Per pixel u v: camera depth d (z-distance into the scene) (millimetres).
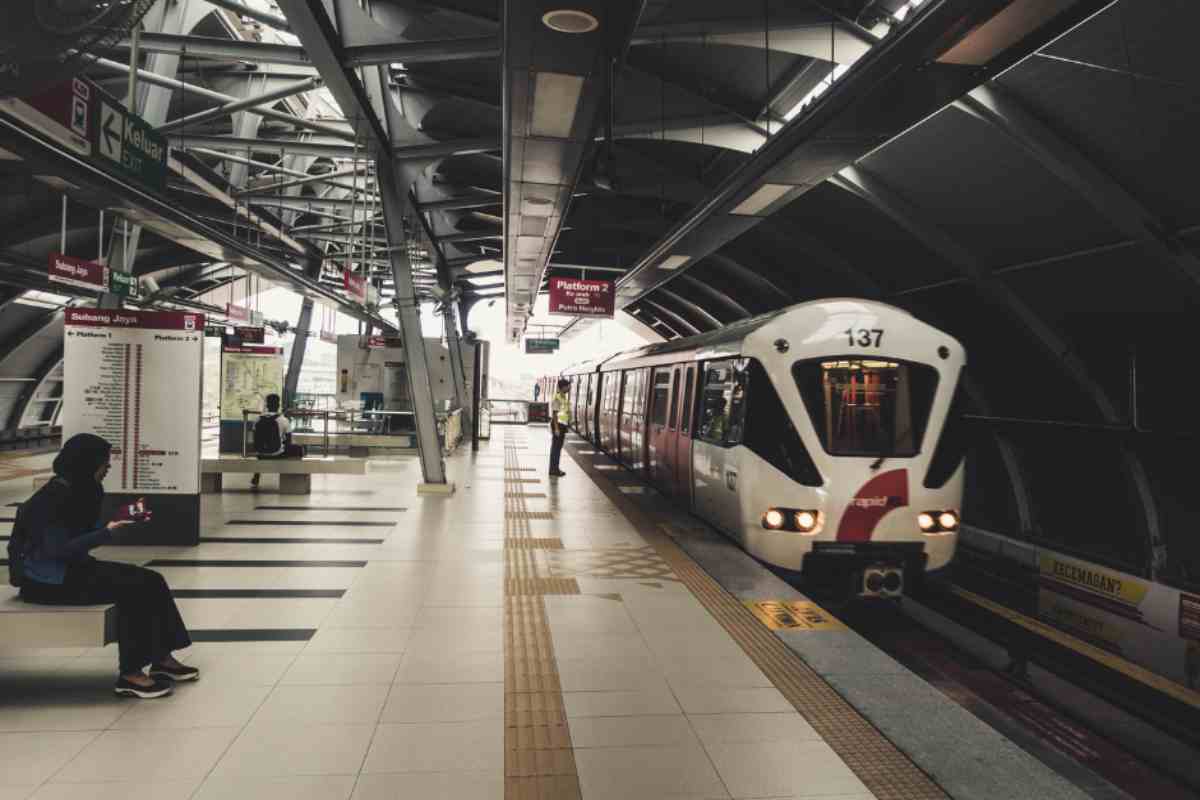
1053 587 10289
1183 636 8242
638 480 15305
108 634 4445
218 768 3674
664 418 13102
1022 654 8680
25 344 22344
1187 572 13672
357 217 22266
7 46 3170
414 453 19703
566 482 14781
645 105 13219
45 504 4523
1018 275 14258
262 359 15812
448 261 25625
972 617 10391
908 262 16906
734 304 29016
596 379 22797
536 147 8898
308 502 11688
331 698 4539
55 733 4023
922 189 13734
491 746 3973
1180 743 6734
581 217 21484
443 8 10234
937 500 8062
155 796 3408
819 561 7949
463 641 5590
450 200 16578
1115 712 7309
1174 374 13344
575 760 3838
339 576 7359
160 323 8188
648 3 9836
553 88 7098
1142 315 13023
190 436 8336
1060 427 12227
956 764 3816
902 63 6059
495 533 9578
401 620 6055
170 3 11250
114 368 8164
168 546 8383
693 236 12609
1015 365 16828
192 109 16375
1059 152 10727
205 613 6137
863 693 4688
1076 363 14680
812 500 7914
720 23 9992
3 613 4348
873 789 3600
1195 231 10844
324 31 7055
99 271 13062
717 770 3756
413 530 9664
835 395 8180
